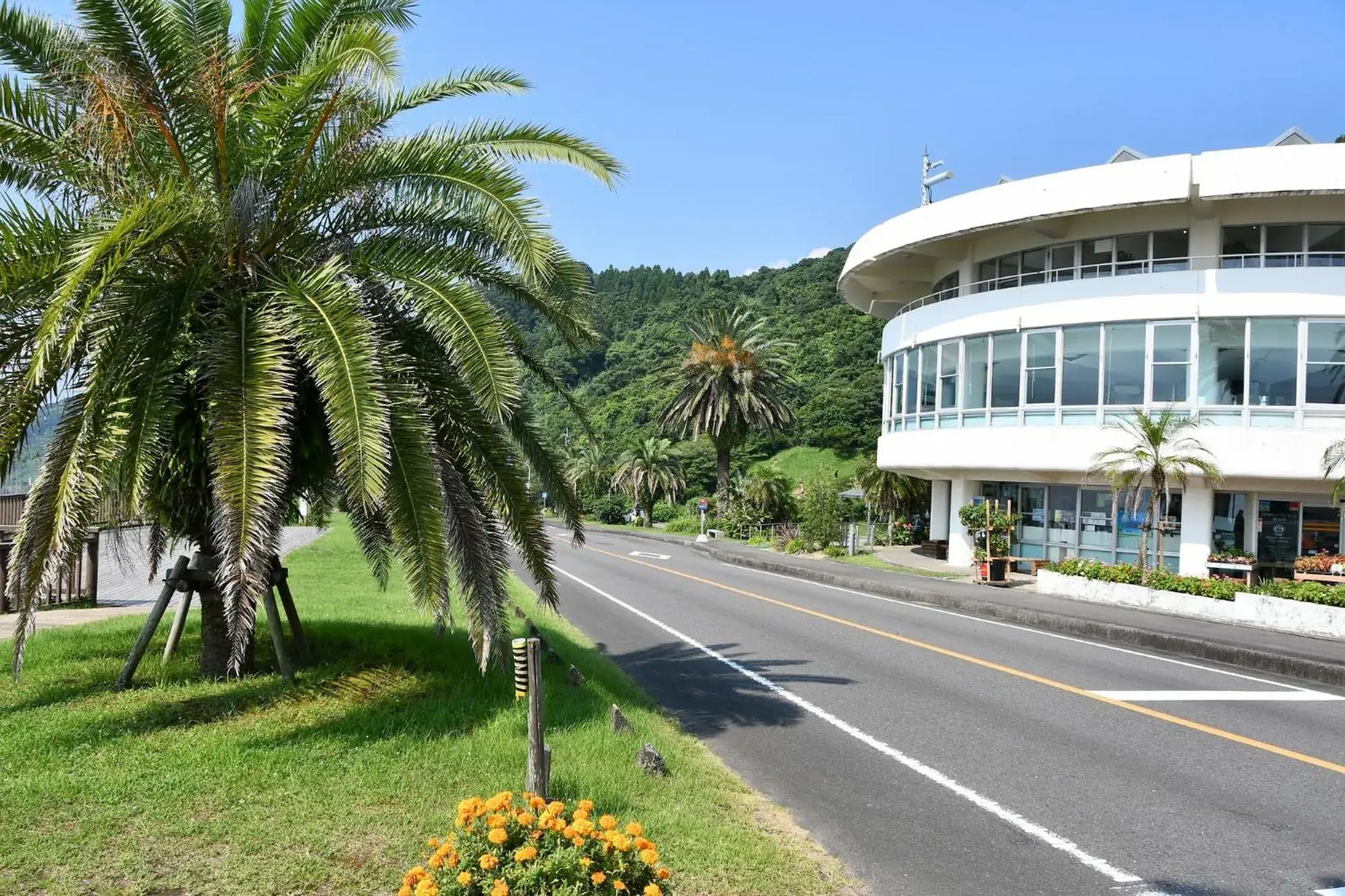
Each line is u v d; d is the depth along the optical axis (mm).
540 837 3484
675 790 5414
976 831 5238
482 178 6758
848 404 66188
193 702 6664
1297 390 17297
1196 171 17734
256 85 6562
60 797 4762
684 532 46656
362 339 5941
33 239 5977
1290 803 5824
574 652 9867
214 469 6336
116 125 6066
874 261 25094
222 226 6504
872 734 7234
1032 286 20203
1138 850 5020
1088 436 19094
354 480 5500
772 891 4262
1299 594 13133
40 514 5625
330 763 5402
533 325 69562
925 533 32781
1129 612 14758
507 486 7359
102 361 5812
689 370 38781
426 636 9758
